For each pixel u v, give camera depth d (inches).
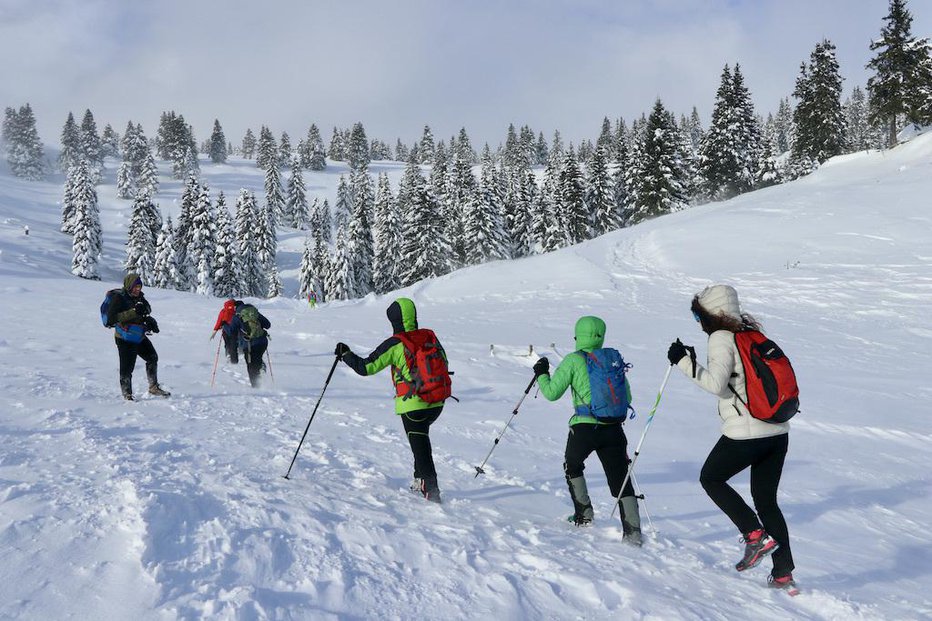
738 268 1102.4
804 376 552.7
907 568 187.9
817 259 1079.6
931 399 478.0
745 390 160.4
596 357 190.1
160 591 107.7
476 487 229.9
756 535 161.0
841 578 173.6
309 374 447.5
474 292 1162.0
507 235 2273.6
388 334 664.4
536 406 403.5
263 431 266.5
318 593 116.0
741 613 139.2
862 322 800.9
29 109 4485.7
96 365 413.1
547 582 136.9
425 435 205.5
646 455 301.6
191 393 343.0
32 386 321.7
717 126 2217.0
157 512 135.0
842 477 288.0
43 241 2534.5
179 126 4800.7
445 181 2906.0
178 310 767.7
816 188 1633.9
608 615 126.6
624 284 1117.7
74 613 99.5
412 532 155.2
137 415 271.0
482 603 123.0
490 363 540.1
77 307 725.9
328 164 6215.6
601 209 2436.0
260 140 5526.6
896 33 1936.5
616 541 183.5
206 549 124.2
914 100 1905.8
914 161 1663.4
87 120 4795.8
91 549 120.3
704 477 168.6
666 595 141.0
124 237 3245.6
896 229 1149.1
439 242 2203.5
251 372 384.5
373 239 2687.0
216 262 2224.4
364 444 267.9
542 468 267.0
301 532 142.2
